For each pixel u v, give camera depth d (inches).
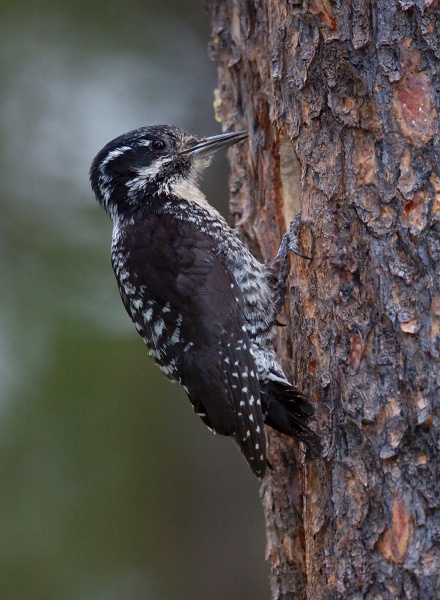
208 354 376.2
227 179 613.6
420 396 302.8
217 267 388.5
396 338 309.7
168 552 582.9
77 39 636.7
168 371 391.2
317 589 322.3
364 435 312.2
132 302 400.5
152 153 418.9
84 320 595.8
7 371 584.7
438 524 295.7
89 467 582.6
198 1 635.5
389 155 319.3
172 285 386.6
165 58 636.1
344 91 331.0
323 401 330.0
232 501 592.1
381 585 301.4
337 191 331.6
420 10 317.4
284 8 352.8
